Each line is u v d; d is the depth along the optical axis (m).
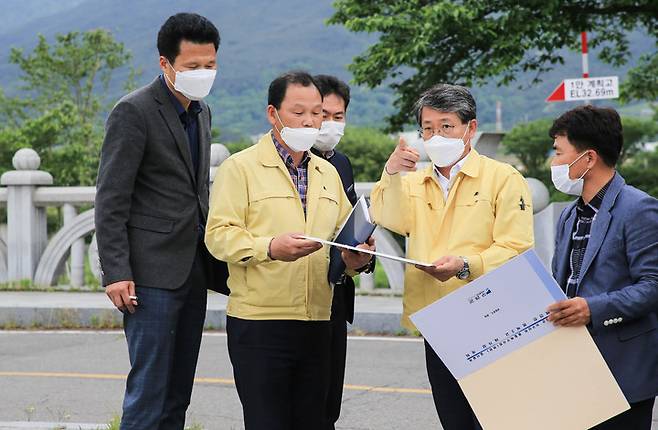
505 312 4.45
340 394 5.91
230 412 7.91
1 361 10.10
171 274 5.46
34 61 41.03
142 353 5.46
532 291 4.41
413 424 7.52
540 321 4.43
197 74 5.35
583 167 4.55
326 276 5.30
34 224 14.16
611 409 4.40
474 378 4.50
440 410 5.13
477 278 4.48
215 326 11.94
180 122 5.56
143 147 5.42
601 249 4.50
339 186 5.54
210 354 10.40
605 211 4.52
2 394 8.56
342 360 5.87
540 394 4.45
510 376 4.47
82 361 10.06
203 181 5.70
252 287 5.21
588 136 4.52
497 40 18.91
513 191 5.02
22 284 14.02
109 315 12.18
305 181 5.36
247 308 5.21
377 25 19.08
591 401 4.41
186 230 5.53
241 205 5.20
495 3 19.52
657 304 4.38
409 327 5.16
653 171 34.12
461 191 5.07
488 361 4.48
